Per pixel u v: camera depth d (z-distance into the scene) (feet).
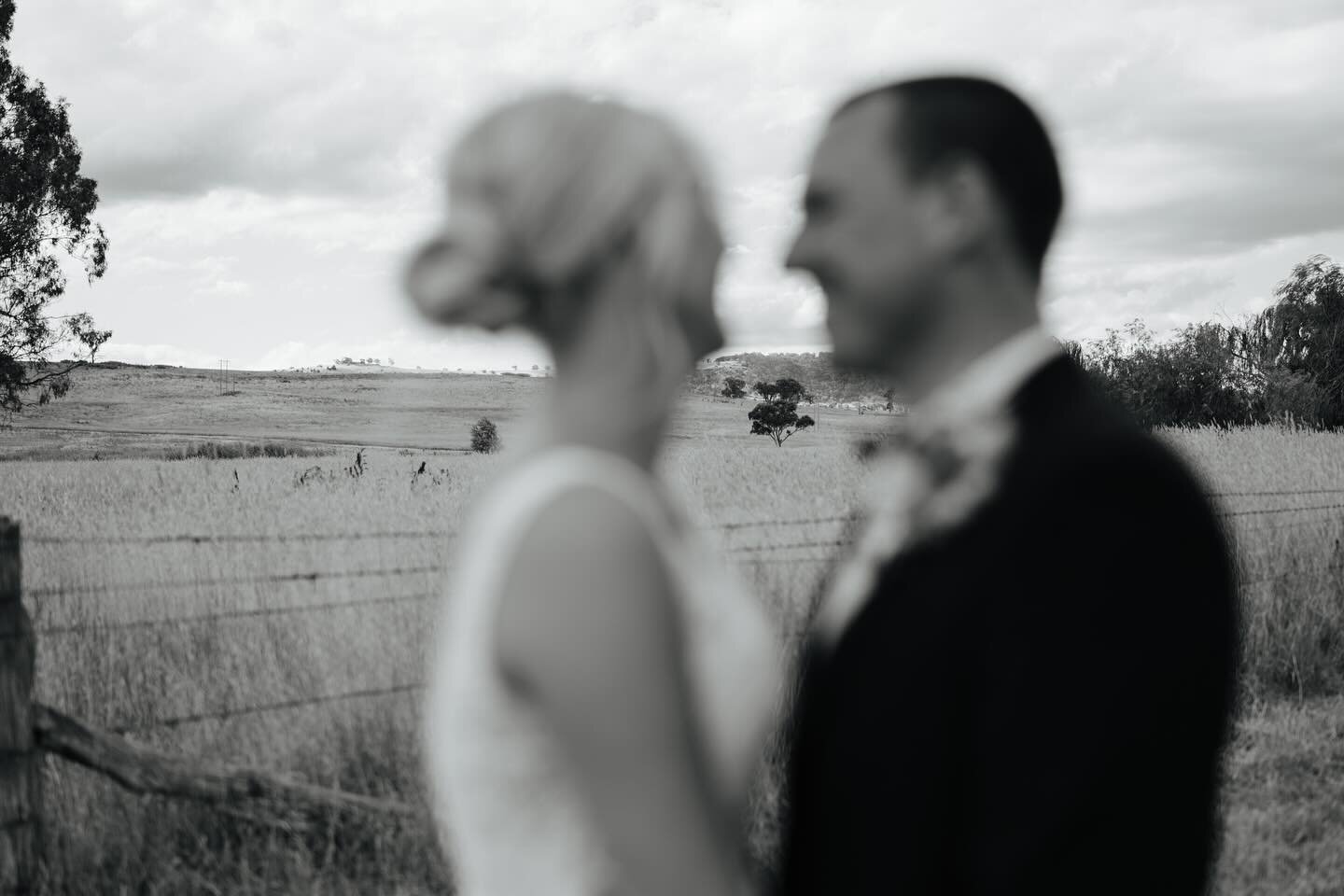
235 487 53.47
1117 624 3.50
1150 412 124.67
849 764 3.84
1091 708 3.43
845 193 4.25
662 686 2.90
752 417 242.78
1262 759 18.88
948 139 4.11
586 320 3.31
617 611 2.90
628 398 3.30
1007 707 3.51
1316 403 120.98
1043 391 4.09
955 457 4.09
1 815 11.66
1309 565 27.30
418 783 15.10
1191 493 3.76
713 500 36.17
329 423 327.06
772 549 21.71
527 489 3.14
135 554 25.52
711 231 3.45
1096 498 3.63
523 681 3.01
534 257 3.21
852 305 4.32
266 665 17.16
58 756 14.58
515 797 3.22
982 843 3.48
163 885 12.88
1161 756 3.45
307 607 18.63
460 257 3.25
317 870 13.47
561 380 3.38
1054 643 3.50
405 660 17.25
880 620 3.90
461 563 3.45
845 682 3.94
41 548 26.66
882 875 3.72
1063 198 4.30
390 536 24.99
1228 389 126.21
